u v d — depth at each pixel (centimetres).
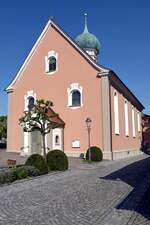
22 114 3881
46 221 945
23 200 1271
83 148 3459
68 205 1172
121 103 4144
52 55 3756
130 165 2797
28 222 934
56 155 2386
